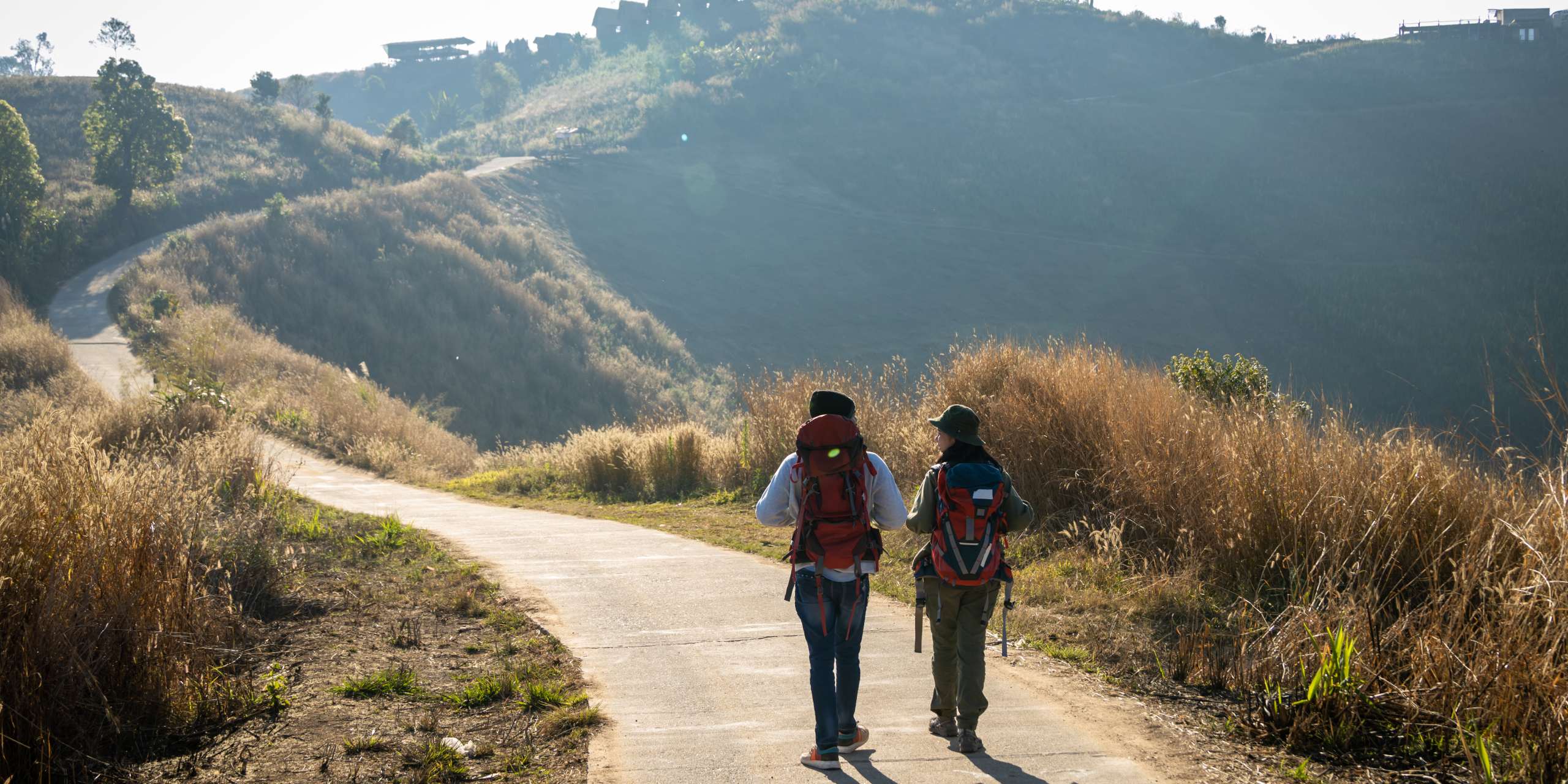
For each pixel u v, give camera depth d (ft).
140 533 16.76
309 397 94.48
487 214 264.72
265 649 19.92
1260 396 34.68
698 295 267.80
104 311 164.04
